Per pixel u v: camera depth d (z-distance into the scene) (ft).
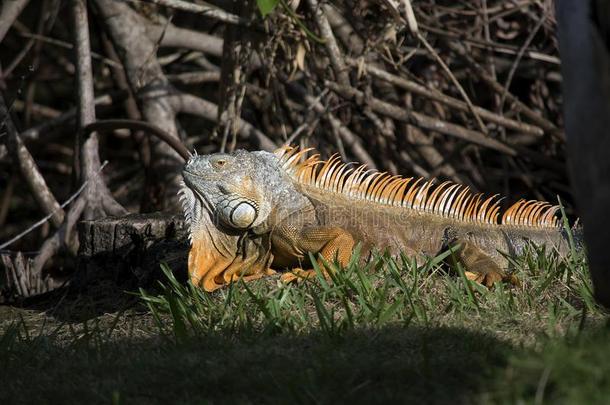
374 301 27.07
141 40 53.31
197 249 30.91
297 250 31.19
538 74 59.31
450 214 33.58
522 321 25.21
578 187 19.08
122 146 71.20
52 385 22.56
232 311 27.50
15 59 64.49
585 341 20.49
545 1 55.62
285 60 48.83
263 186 31.07
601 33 18.56
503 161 58.95
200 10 45.93
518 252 33.53
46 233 55.57
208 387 21.20
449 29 54.34
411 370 20.99
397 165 55.57
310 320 26.27
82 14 51.01
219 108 48.14
